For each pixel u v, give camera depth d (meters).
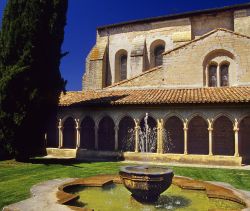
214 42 21.72
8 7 17.67
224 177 13.41
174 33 26.58
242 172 14.80
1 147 17.50
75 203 7.73
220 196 8.11
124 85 24.11
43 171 14.39
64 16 18.94
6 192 9.83
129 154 19.09
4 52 17.45
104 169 15.05
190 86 21.98
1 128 17.05
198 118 22.20
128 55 28.66
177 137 22.38
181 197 8.49
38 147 18.39
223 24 25.19
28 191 9.88
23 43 17.36
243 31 23.89
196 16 25.98
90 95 23.38
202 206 7.61
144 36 28.05
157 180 7.57
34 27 17.34
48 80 18.34
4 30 17.78
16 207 6.91
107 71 29.47
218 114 17.86
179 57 22.47
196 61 22.03
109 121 24.58
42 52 17.86
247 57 20.83
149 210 7.36
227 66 21.75
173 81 22.45
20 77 17.00
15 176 13.03
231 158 17.09
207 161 17.47
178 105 18.61
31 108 17.48
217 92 19.41
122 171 8.04
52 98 18.77
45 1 17.73
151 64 27.66
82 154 20.61
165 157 18.33
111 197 8.42
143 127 22.30
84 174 13.55
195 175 13.85
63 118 21.86
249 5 23.80
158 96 19.86
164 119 18.95
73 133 25.52
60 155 21.45
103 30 30.03
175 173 14.27
